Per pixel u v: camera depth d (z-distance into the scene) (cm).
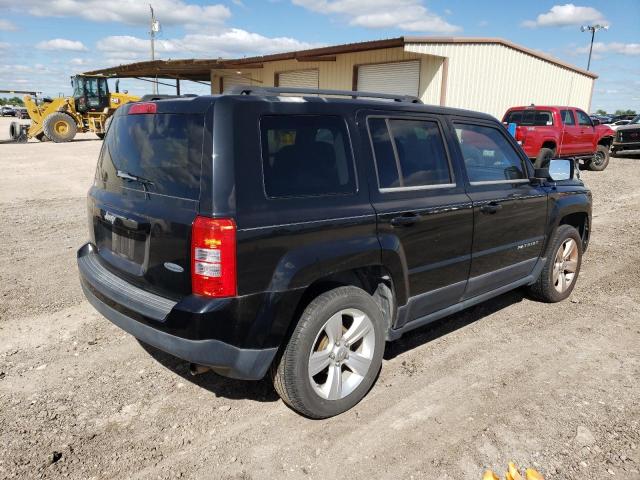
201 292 268
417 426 311
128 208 310
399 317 352
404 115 362
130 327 298
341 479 267
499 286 450
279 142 291
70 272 576
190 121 283
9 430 298
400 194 345
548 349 417
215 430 305
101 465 273
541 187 475
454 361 394
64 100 2609
